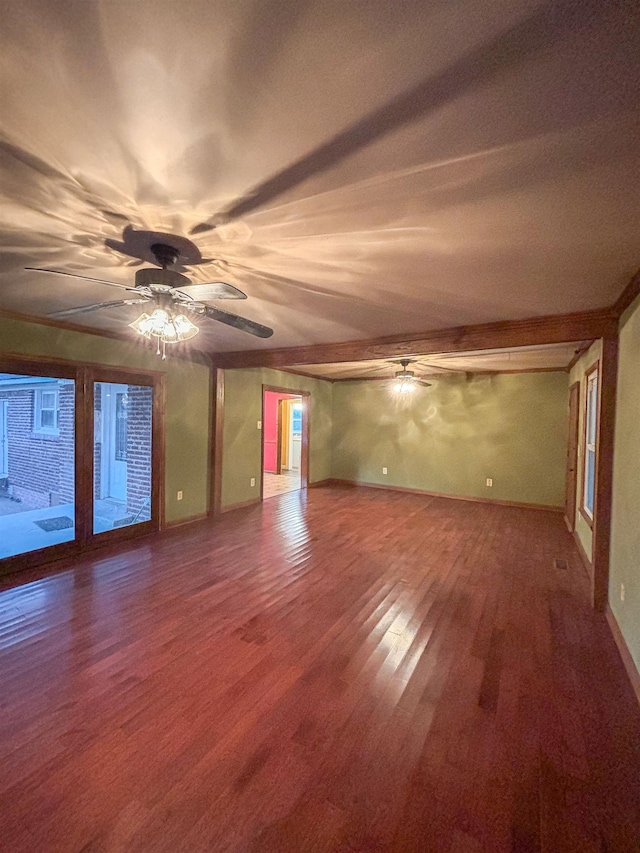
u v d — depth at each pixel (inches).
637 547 91.0
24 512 188.9
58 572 141.4
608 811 58.8
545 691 84.7
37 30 34.9
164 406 191.9
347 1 31.8
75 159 51.4
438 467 281.3
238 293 76.8
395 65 37.7
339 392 325.7
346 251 78.8
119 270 91.0
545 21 33.0
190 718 75.0
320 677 87.5
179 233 71.4
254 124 45.1
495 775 64.5
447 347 147.2
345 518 220.5
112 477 186.9
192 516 209.8
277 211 63.5
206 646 98.1
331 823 56.4
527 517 227.1
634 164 51.1
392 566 152.5
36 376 144.4
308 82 39.7
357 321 136.3
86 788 60.6
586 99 40.8
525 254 79.9
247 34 34.9
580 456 179.9
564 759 67.8
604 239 72.8
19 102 42.3
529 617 115.7
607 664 94.3
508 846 53.8
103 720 74.1
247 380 244.5
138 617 111.3
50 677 85.7
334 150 49.1
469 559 161.0
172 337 89.5
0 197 60.2
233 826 55.7
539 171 52.9
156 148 49.2
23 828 54.6
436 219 65.8
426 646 100.3
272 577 140.1
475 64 37.4
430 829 55.9
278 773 64.0
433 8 32.4
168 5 32.6
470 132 45.8
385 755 67.9
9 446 215.9
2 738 69.5
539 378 247.0
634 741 71.9
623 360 112.0
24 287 105.3
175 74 39.0
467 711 78.4
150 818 56.4
